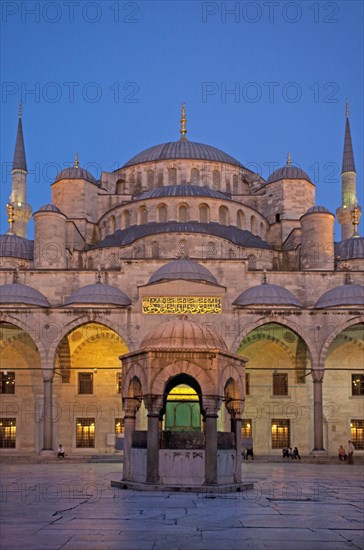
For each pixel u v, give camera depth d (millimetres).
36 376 57375
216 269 58094
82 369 57438
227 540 13844
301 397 57344
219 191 74812
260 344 58469
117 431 56906
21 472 36375
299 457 52594
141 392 25766
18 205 81688
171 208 65062
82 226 69875
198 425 32156
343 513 18203
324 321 52031
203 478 23750
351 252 64062
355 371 58000
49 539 13812
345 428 57094
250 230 67938
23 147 84812
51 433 50375
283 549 12961
